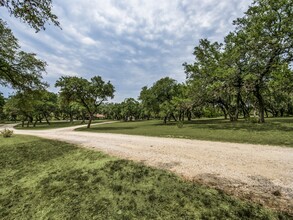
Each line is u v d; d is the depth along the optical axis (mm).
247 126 15445
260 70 16438
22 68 10930
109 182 4332
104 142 10641
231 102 30203
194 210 2912
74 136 15000
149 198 3410
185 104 23094
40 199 3814
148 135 13219
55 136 15578
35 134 18484
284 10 13836
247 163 5152
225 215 2717
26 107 12852
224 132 12422
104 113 97312
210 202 3111
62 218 3031
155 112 35625
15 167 6383
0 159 7711
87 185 4266
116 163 5840
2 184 4879
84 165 5934
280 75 13594
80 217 3000
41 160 7035
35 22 5027
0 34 9742
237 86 18578
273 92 21406
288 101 35469
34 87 11719
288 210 2770
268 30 14922
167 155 6566
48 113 47156
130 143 9734
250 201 3080
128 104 73125
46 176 5172
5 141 13078
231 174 4367
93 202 3441
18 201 3844
